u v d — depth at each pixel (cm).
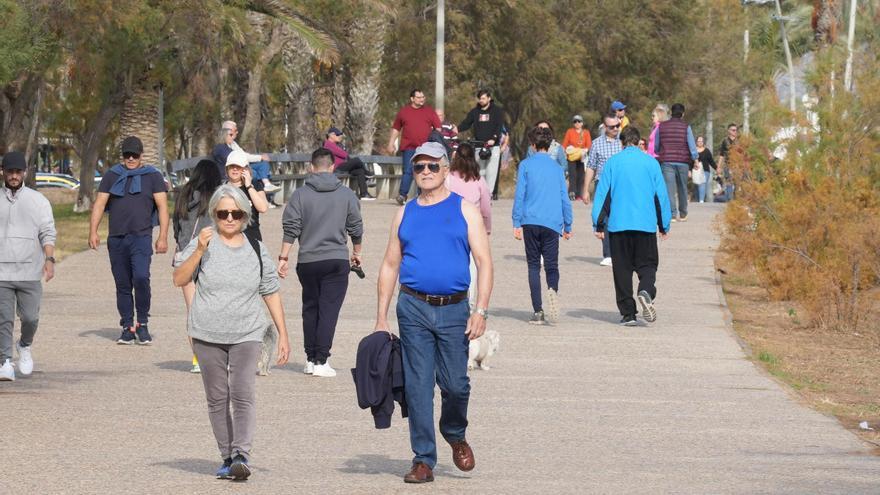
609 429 2431
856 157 4891
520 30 13612
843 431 2434
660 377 3066
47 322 3812
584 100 14175
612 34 14300
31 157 7869
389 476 1983
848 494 1875
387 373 1936
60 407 2573
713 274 4969
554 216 3853
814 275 4247
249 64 8238
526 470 2048
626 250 3872
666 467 2080
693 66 15112
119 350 3350
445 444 2294
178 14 7069
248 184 3042
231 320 1945
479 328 1936
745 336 3969
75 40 6328
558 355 3378
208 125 9456
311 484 1914
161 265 5044
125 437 2278
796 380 3206
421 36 13125
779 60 15300
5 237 2895
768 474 2020
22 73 6406
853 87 5012
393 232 1967
